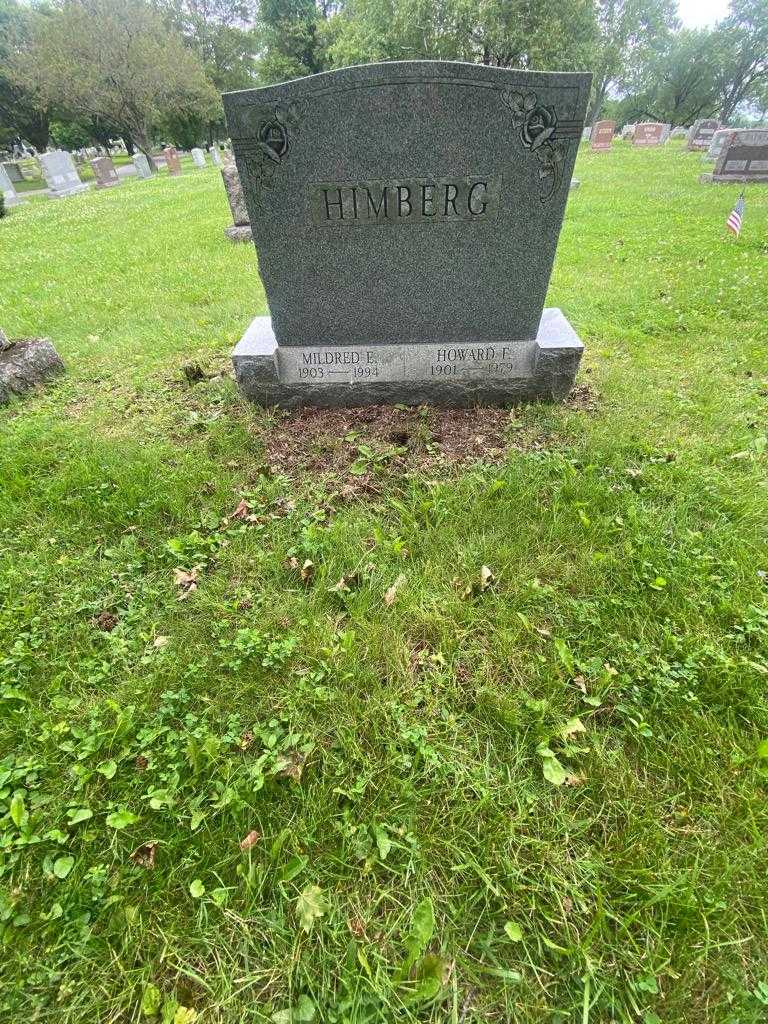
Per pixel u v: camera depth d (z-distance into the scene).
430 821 1.73
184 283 7.25
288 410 3.89
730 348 4.66
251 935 1.51
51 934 1.53
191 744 1.87
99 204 16.00
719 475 3.11
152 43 29.22
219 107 39.69
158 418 3.86
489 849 1.67
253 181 3.12
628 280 6.55
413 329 3.62
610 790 1.81
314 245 3.32
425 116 2.91
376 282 3.44
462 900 1.58
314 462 3.34
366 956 1.48
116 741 1.94
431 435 3.52
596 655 2.21
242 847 1.67
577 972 1.44
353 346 3.68
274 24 41.41
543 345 3.63
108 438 3.63
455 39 23.75
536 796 1.80
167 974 1.48
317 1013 1.39
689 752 1.89
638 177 15.68
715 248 7.85
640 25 39.28
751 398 3.88
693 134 24.36
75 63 28.16
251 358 3.67
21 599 2.50
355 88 2.84
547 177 3.10
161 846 1.69
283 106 2.90
